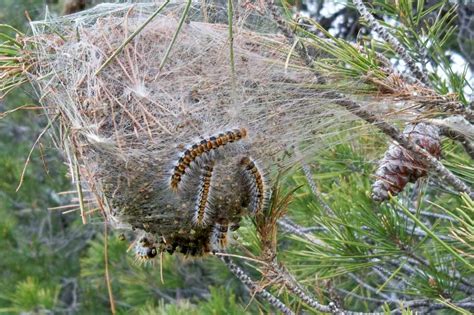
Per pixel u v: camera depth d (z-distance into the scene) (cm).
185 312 74
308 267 60
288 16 52
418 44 58
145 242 55
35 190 140
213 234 53
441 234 63
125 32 53
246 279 56
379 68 51
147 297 102
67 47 54
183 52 53
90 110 52
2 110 132
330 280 63
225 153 52
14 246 137
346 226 57
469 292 62
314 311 56
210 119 53
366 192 61
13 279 130
